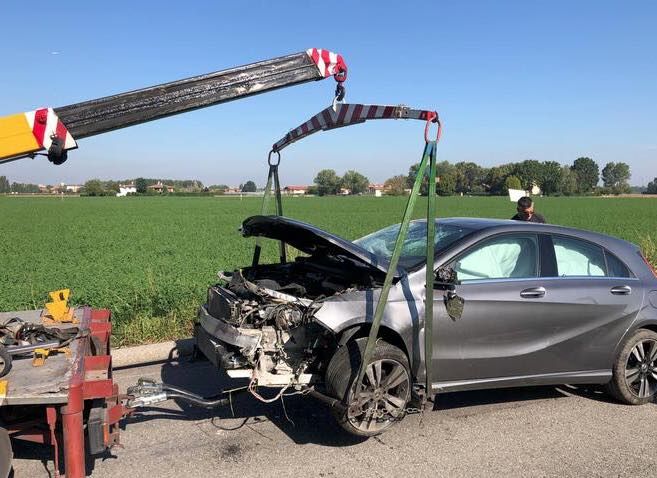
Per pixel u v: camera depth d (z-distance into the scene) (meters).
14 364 3.93
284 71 4.27
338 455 4.55
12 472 4.15
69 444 3.55
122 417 4.13
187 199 109.31
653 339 5.87
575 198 110.81
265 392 5.84
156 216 50.44
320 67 4.36
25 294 10.25
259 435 4.88
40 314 5.24
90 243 23.98
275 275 5.70
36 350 4.00
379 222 43.31
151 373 6.34
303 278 5.52
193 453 4.54
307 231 4.79
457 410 5.56
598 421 5.38
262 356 4.59
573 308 5.49
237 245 22.11
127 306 8.37
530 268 5.55
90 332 4.67
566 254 5.79
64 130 3.71
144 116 3.91
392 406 4.75
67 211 59.28
